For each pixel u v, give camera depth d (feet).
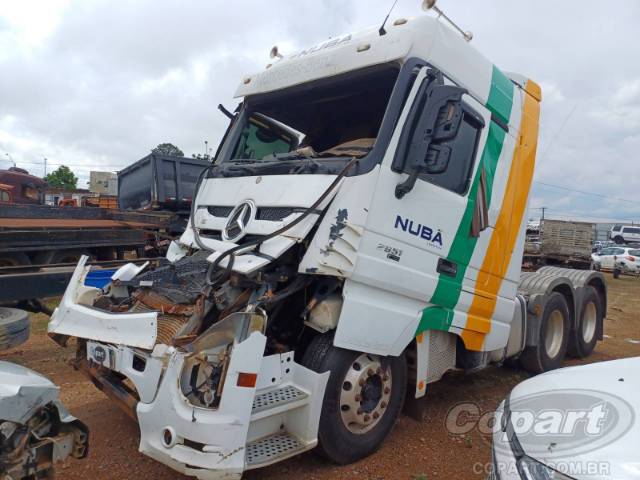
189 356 10.02
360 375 12.53
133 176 52.95
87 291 13.43
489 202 15.89
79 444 8.73
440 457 13.75
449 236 14.37
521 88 17.76
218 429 9.57
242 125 17.19
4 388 7.98
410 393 14.73
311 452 13.44
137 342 10.89
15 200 61.52
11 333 15.76
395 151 12.59
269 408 10.70
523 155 17.43
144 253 39.17
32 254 32.04
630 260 93.30
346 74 14.03
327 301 12.08
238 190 14.33
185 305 11.77
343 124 15.92
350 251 11.80
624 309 46.62
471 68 14.85
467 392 19.45
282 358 11.55
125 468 12.21
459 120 12.17
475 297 15.75
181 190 48.26
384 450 13.92
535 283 23.04
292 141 17.33
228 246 13.01
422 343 14.30
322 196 11.84
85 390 17.35
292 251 12.23
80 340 13.25
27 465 8.09
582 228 78.33
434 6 13.83
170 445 9.83
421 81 12.94
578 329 25.53
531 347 21.66
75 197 103.71
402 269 13.00
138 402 10.75
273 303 11.84
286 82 15.46
